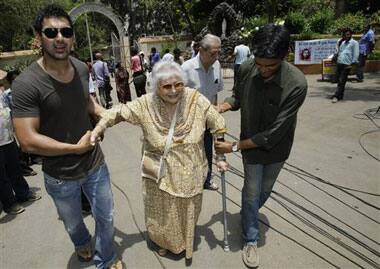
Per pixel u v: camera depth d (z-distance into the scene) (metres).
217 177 4.27
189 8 24.78
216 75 3.63
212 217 3.42
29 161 5.14
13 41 19.95
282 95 2.30
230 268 2.72
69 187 2.34
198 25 23.30
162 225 2.66
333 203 3.58
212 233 3.17
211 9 23.91
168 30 30.97
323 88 9.54
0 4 17.89
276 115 2.40
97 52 9.09
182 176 2.48
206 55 3.36
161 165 2.47
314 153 4.88
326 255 2.82
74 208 2.50
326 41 11.86
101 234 2.58
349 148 5.00
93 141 2.20
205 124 2.54
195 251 2.93
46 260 2.95
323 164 4.50
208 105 2.53
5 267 2.88
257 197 2.72
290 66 2.32
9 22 18.52
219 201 3.71
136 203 3.78
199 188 2.57
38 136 2.03
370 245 2.93
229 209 3.55
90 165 2.37
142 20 32.31
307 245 2.94
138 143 5.85
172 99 2.30
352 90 8.97
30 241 3.22
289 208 3.50
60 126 2.17
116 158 5.18
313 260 2.76
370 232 3.10
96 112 2.57
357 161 4.55
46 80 2.05
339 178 4.11
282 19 16.48
